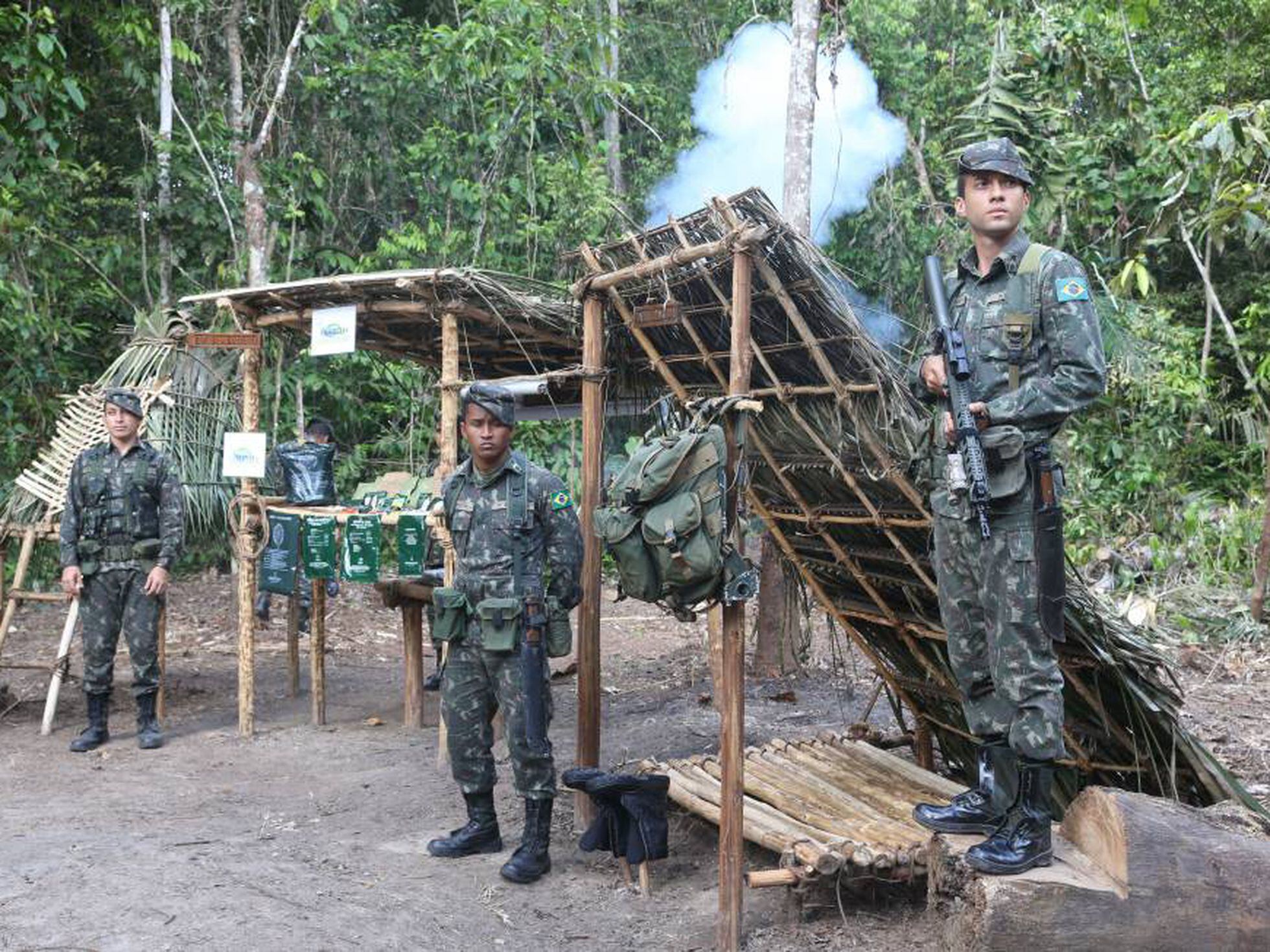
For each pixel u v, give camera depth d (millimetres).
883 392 3877
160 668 6582
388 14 14523
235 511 7293
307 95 13336
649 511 3727
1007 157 3217
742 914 3873
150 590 6352
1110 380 11953
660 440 3809
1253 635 8555
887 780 4828
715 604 3893
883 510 4359
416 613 6941
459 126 13453
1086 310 3133
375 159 13805
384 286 6105
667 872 4527
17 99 7965
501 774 5848
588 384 4840
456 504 4512
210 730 6828
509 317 6348
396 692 7965
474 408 4352
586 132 15375
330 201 13867
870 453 4141
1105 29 13266
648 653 9266
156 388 7562
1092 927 3117
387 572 11422
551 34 12547
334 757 6266
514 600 4348
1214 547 10531
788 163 7852
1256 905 3197
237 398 8055
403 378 12008
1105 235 12477
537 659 4355
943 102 15875
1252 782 5539
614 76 15594
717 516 3688
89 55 10789
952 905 3318
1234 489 12945
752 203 3889
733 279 3900
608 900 4242
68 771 5895
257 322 6785
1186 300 15086
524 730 4363
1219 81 12508
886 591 4816
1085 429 12320
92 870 4184
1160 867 3164
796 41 7828
